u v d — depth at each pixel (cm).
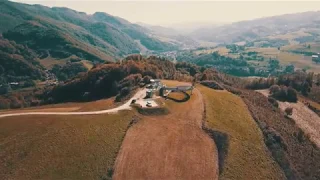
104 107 12719
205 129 11388
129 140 10394
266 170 10400
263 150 11431
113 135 10538
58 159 9312
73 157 9425
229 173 9625
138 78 17738
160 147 10175
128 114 11919
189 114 12369
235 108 14200
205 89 16412
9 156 9312
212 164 9819
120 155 9688
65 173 8900
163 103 12988
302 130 15738
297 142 13612
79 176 8850
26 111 12744
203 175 9319
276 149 11725
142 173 9081
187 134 11006
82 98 19275
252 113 14325
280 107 19200
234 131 11850
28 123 10888
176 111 12525
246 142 11450
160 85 15700
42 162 9169
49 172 8881
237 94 17588
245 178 9638
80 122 11112
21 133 10288
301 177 10925
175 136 10825
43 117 11412
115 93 17400
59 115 11719
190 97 14138
